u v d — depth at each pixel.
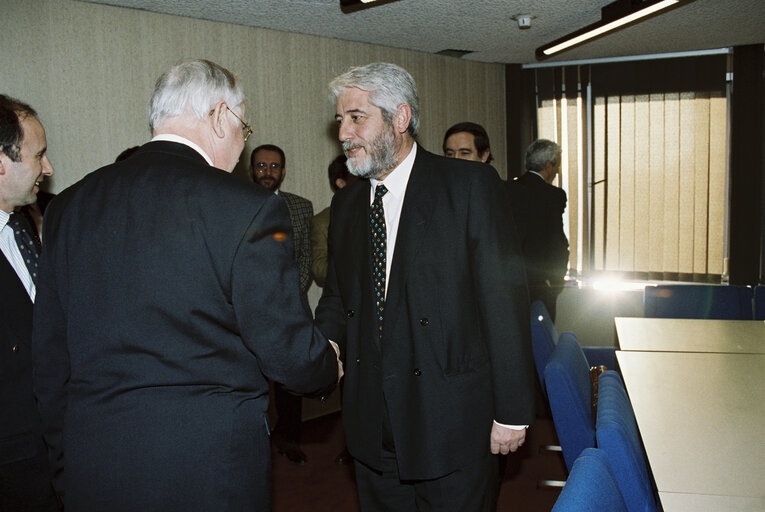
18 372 1.67
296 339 1.22
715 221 5.11
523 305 1.60
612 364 3.17
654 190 5.23
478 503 1.63
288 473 3.19
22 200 1.71
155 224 1.18
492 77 5.36
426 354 1.58
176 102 1.30
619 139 5.27
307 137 4.25
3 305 1.65
